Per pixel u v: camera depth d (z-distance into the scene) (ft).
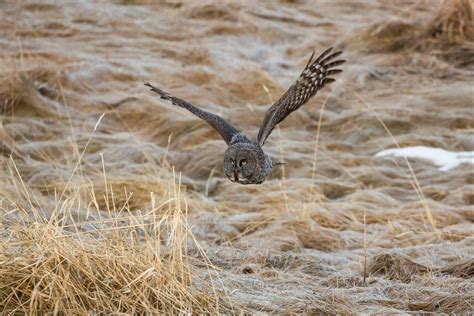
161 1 80.12
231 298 30.99
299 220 43.01
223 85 63.21
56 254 29.43
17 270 29.45
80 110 58.90
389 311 31.17
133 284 29.68
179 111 58.44
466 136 55.57
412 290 33.58
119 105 59.41
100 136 54.44
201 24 76.07
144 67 65.21
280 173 51.37
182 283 30.27
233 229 42.70
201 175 51.37
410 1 84.38
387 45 70.64
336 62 30.32
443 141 54.95
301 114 58.59
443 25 70.59
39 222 31.89
